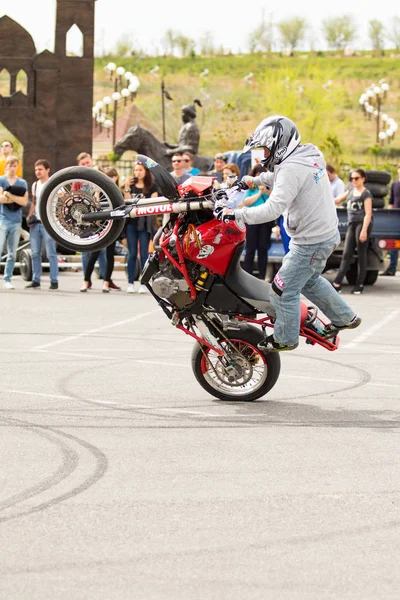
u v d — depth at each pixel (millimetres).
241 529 5621
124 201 9117
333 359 11562
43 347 12250
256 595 4719
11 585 4812
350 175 19812
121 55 115500
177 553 5238
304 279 8648
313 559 5172
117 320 14914
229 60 113375
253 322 8922
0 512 5871
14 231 19266
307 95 77250
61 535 5496
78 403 8914
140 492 6293
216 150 82250
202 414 8547
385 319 15594
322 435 7824
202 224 8688
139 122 65625
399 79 105000
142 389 9602
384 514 5910
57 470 6758
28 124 29938
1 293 18656
